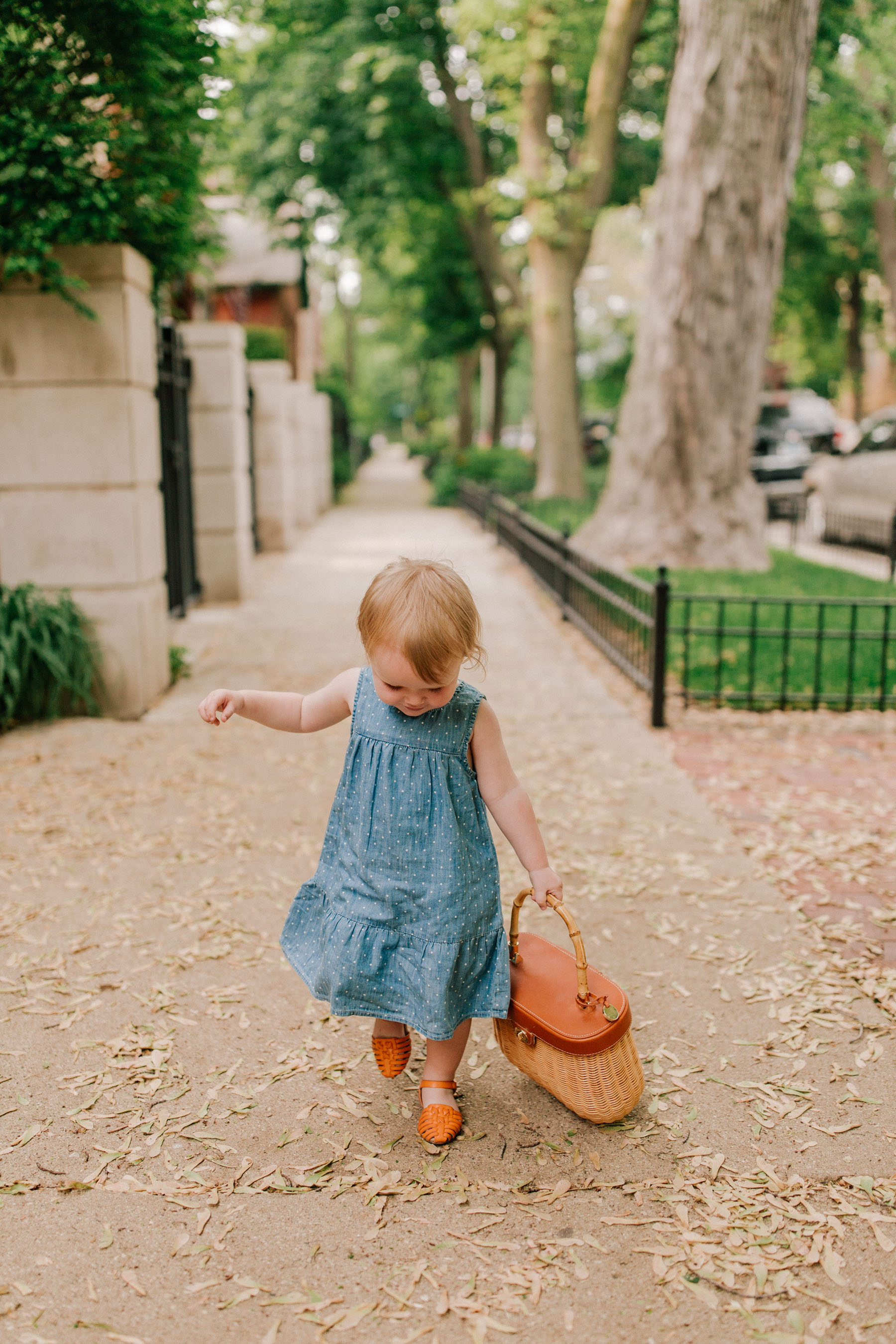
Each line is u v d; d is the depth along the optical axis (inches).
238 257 797.9
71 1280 75.2
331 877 90.9
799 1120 94.4
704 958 124.8
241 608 371.2
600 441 1136.8
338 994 87.1
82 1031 108.7
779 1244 78.9
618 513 410.3
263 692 89.8
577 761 201.0
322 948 89.4
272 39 636.1
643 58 657.6
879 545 519.5
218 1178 86.6
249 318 852.0
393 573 77.6
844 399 1090.1
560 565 354.0
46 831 163.2
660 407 396.5
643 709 240.5
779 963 123.6
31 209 202.5
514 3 546.3
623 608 259.1
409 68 612.1
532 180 593.0
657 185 387.2
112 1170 87.4
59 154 192.4
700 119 360.2
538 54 550.9
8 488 223.0
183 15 193.2
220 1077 101.0
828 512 562.6
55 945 127.4
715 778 191.3
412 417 2709.2
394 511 821.9
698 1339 70.2
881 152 776.9
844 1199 83.9
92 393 219.8
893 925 133.2
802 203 799.1
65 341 217.2
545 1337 70.5
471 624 77.2
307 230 756.6
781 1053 105.2
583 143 596.4
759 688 249.8
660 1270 76.3
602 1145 90.9
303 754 204.7
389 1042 96.8
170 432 327.6
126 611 227.3
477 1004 88.0
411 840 84.8
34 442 221.6
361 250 822.5
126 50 192.2
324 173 715.4
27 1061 103.3
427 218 834.2
